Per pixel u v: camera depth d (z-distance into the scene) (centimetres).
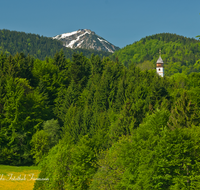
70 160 4059
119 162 3462
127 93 8312
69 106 8788
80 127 7412
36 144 6675
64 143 4666
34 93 8256
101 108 8781
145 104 6850
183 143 2928
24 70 9675
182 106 4053
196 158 2938
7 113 7056
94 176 3734
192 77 7925
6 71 9219
